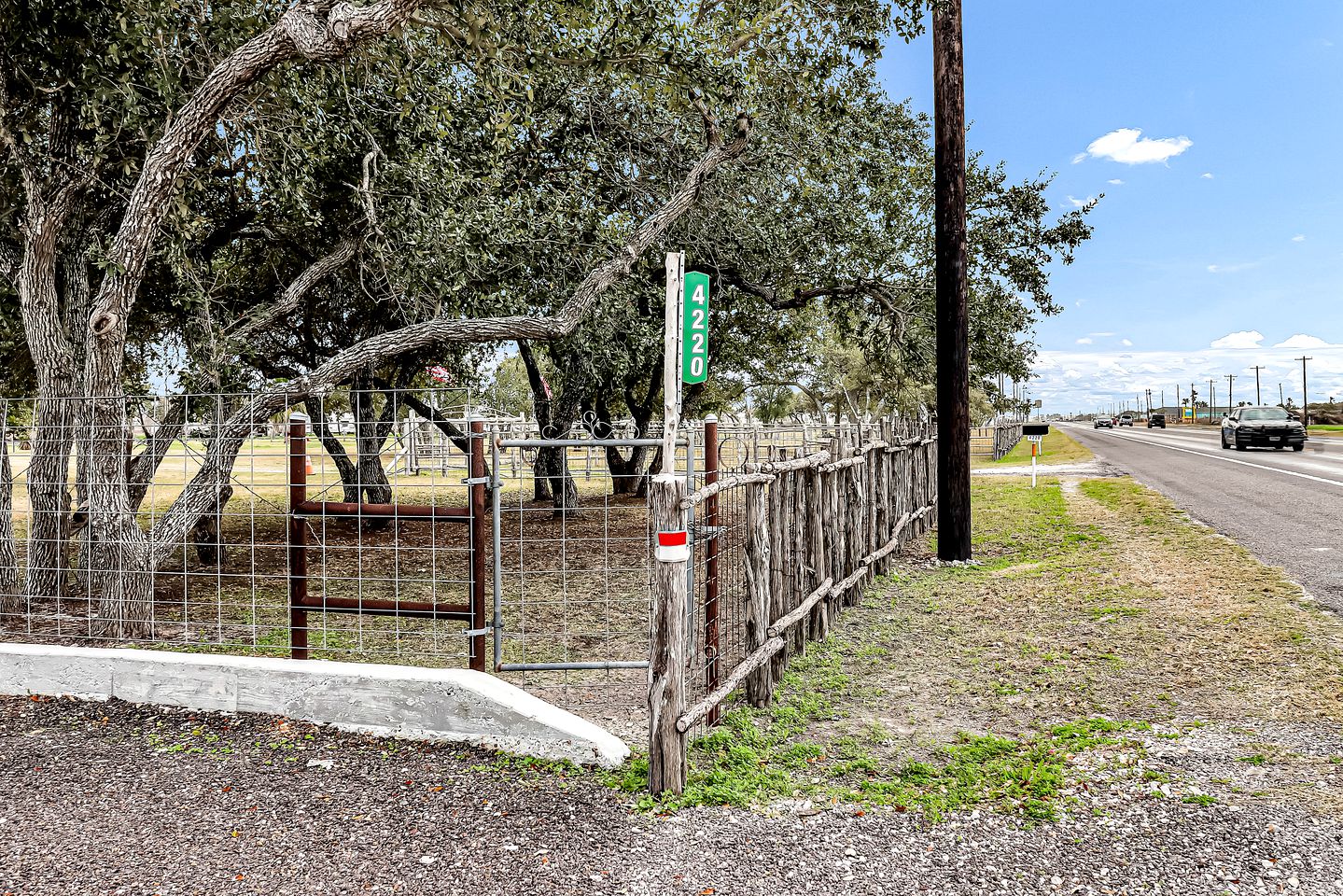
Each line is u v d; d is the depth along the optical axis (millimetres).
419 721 4586
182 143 6609
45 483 7172
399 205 9797
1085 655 5805
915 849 3279
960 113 9930
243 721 4785
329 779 4000
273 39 6250
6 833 3445
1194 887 2953
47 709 4988
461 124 10562
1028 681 5363
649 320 15445
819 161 12375
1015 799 3686
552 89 10906
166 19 7453
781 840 3367
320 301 13133
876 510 9086
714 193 11867
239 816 3605
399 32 7113
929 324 13672
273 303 11062
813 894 2969
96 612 6816
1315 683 4953
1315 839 3232
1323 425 69688
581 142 12172
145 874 3123
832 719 4855
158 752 4344
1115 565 8867
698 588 6059
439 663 6184
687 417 19750
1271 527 10922
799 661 5961
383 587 9547
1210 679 5160
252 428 7590
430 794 3828
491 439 5566
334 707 4734
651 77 9078
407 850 3295
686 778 3926
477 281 11266
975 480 21453
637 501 18922
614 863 3191
